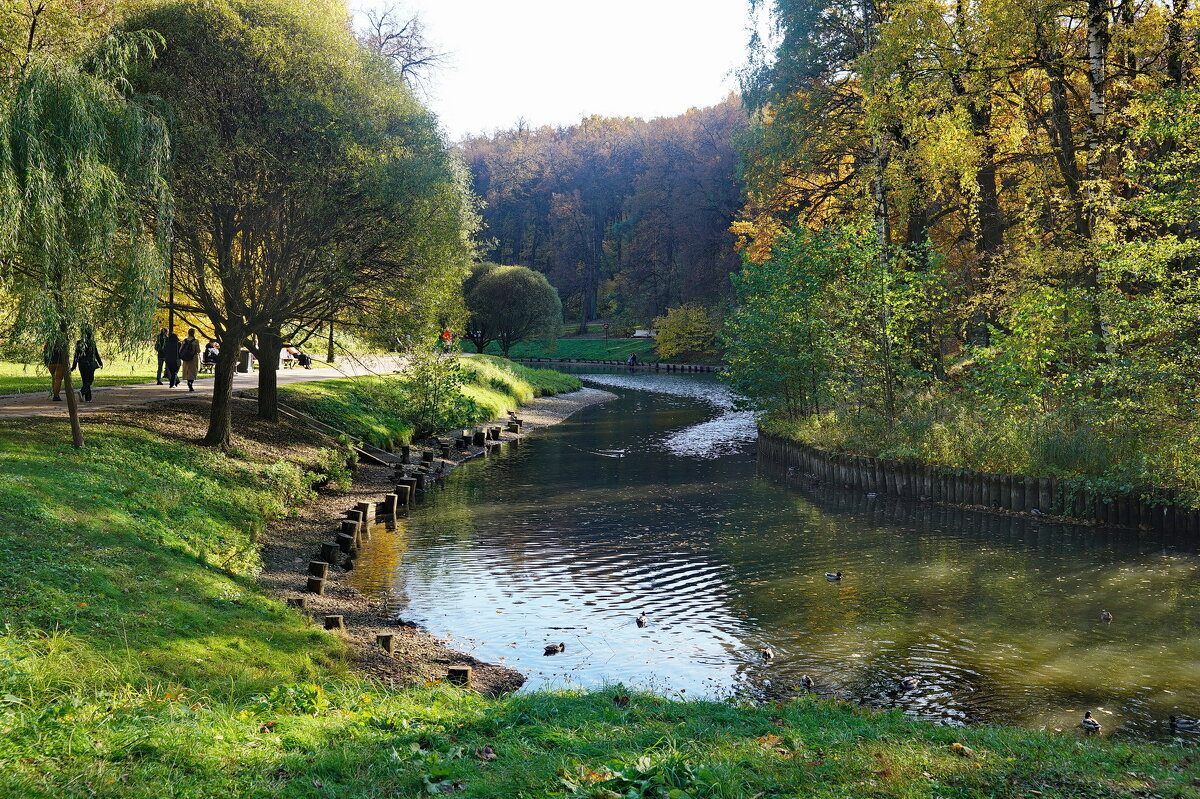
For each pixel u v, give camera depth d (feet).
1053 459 64.49
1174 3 76.23
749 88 107.34
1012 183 102.27
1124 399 61.67
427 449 91.97
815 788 17.69
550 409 153.48
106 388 87.25
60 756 16.70
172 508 46.37
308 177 54.65
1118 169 79.20
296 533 55.06
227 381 63.10
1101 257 69.10
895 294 81.30
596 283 424.46
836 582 46.60
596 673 33.78
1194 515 54.65
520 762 19.15
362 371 130.72
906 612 41.14
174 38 53.47
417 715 24.23
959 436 72.33
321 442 78.69
